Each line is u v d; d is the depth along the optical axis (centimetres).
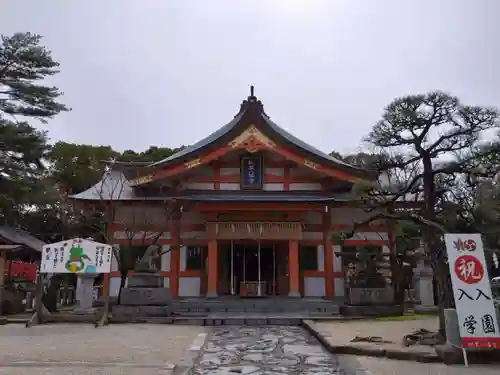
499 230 1162
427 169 1178
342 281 2431
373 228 2477
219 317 1812
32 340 1290
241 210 2364
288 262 2453
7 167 3148
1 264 1966
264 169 2645
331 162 2480
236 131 2514
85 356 1027
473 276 954
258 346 1230
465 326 928
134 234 2238
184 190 2600
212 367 955
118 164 2966
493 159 1106
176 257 2436
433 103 1137
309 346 1232
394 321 1719
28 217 3903
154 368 898
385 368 912
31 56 3077
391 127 1191
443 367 913
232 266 2406
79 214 2858
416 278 2303
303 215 2519
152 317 1808
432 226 1123
